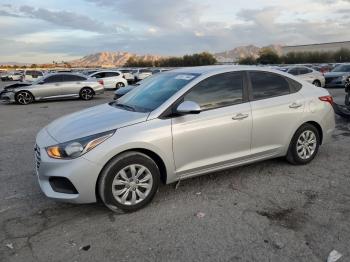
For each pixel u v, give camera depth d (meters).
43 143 4.00
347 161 5.71
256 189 4.60
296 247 3.25
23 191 4.67
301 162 5.45
